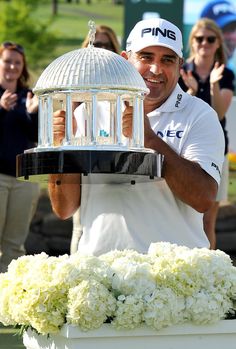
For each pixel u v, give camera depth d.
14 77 22.16
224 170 21.47
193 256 10.09
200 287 10.08
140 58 12.32
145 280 9.94
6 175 21.89
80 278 9.89
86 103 11.17
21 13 31.88
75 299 9.72
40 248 29.88
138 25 12.48
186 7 27.56
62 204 12.51
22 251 22.52
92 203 12.25
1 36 32.59
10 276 10.32
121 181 11.82
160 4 27.53
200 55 21.48
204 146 12.15
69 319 9.77
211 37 21.44
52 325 9.93
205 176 11.97
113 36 20.78
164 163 11.70
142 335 9.91
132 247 12.03
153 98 12.29
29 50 31.72
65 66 10.92
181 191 11.82
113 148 10.85
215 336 10.06
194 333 9.99
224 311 10.01
